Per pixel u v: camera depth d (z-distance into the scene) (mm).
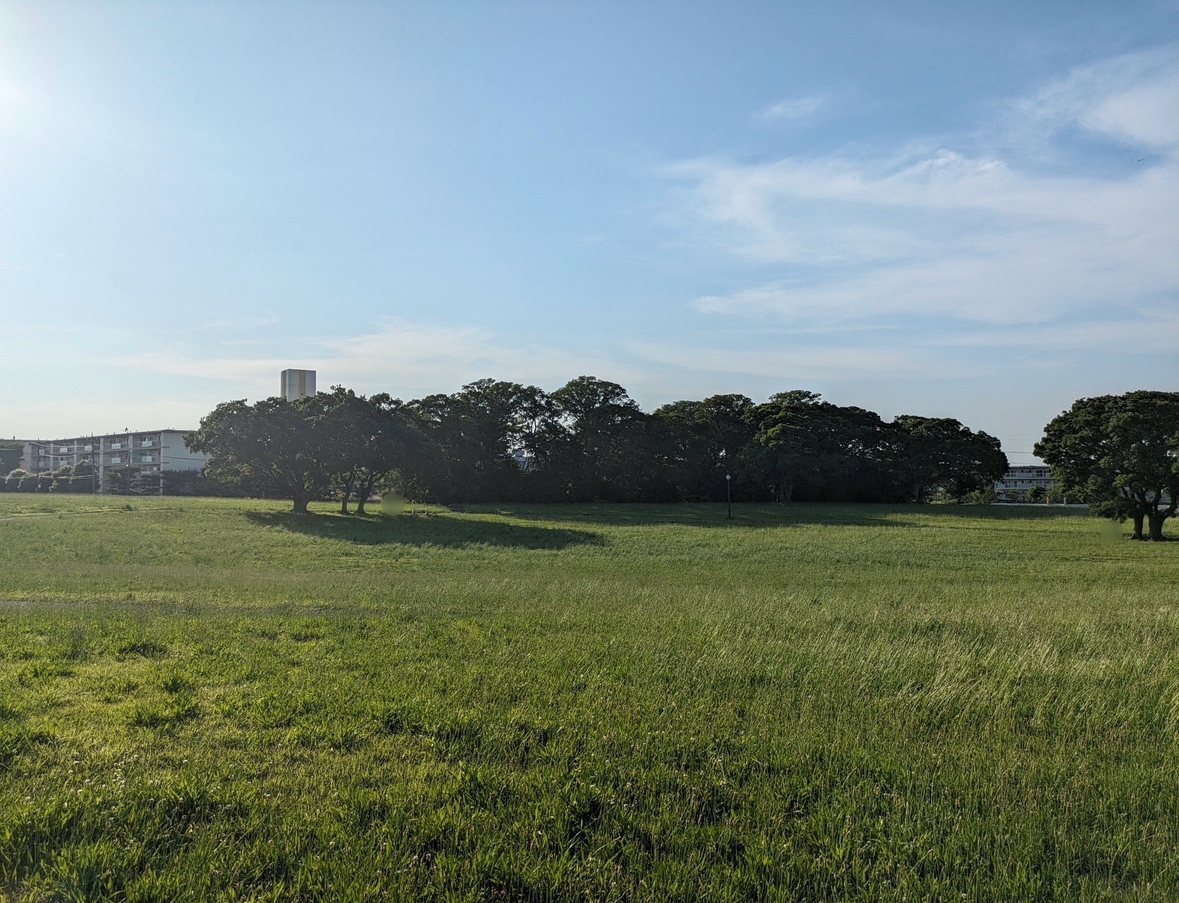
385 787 5582
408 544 41344
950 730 7305
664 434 92562
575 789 5590
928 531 54625
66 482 102188
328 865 4473
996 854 4859
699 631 11953
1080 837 5098
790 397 98438
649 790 5664
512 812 5219
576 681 8617
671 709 7621
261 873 4441
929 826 5223
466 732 6793
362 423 57125
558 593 18625
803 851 4832
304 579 23312
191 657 9609
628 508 79750
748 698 8180
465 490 83875
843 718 7523
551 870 4500
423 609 14680
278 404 56625
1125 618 13938
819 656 10062
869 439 94375
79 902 4004
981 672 9508
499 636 11406
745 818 5312
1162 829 5219
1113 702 8234
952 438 92250
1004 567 32344
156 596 16828
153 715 7031
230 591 18203
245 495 98125
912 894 4395
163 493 101375
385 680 8461
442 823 4996
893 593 20578
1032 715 7836
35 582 20156
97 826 4867
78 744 6320
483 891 4305
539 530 50594
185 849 4664
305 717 7074
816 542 44594
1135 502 48844
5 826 4750
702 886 4410
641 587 21672
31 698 7555
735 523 62500
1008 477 137750
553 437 90750
